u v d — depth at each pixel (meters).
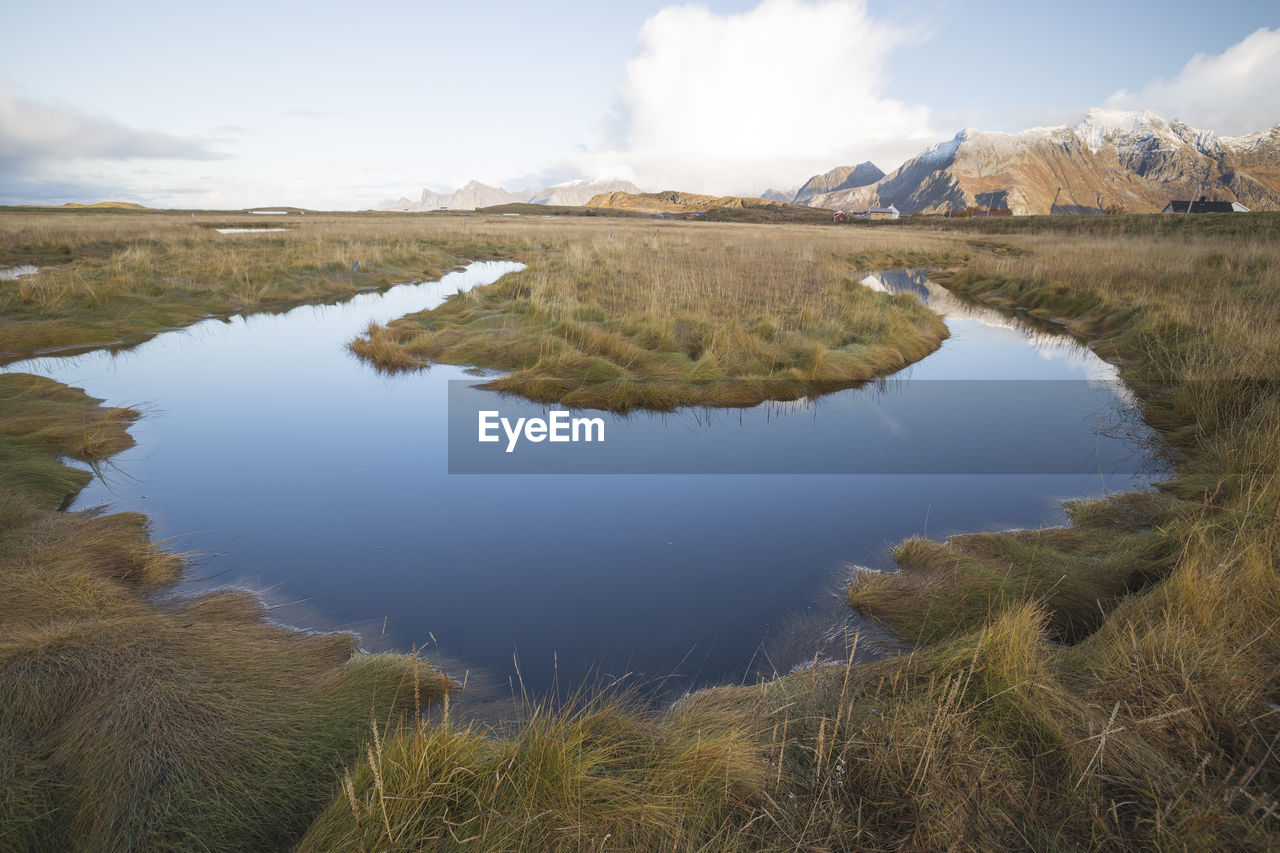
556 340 10.38
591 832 2.37
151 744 2.73
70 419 7.51
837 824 2.38
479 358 10.60
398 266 23.22
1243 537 3.99
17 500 5.23
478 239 34.19
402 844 2.24
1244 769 2.59
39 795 2.50
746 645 4.11
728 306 13.26
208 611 4.20
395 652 3.95
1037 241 36.78
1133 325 12.37
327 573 4.89
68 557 4.46
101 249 22.98
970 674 2.94
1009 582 4.38
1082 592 4.30
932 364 11.39
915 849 2.30
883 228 63.31
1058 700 2.92
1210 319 10.70
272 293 16.94
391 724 3.14
